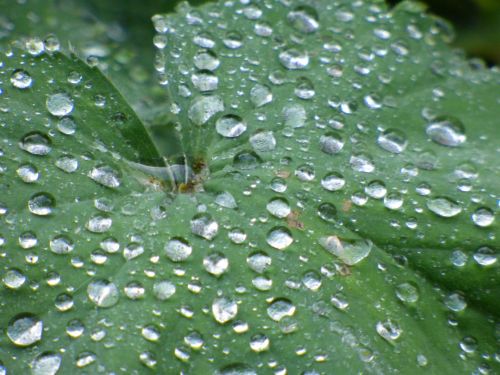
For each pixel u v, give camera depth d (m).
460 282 0.14
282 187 0.15
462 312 0.14
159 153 0.15
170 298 0.14
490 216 0.14
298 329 0.13
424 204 0.15
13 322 0.13
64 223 0.14
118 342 0.13
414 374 0.13
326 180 0.15
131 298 0.14
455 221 0.14
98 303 0.13
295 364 0.13
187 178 0.15
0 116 0.15
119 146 0.15
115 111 0.15
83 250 0.14
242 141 0.15
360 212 0.14
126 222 0.14
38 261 0.14
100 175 0.15
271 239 0.14
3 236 0.14
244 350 0.13
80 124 0.15
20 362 0.13
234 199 0.15
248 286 0.14
